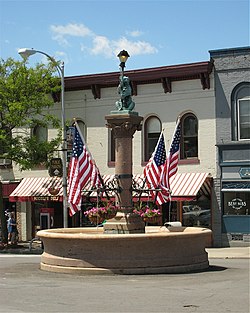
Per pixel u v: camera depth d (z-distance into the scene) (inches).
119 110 705.0
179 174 1131.9
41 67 1129.4
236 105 1101.7
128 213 692.7
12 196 1242.6
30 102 1091.3
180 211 1134.4
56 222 1249.4
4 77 1118.4
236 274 606.9
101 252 605.0
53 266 633.0
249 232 1077.8
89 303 442.0
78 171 746.2
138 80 1171.3
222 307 421.4
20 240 1290.6
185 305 429.7
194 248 641.0
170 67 1131.3
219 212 1098.1
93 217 693.9
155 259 607.5
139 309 415.8
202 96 1125.1
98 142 1221.1
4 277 600.1
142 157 1172.5
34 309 421.1
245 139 1093.1
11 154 1106.1
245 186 1080.8
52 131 1267.2
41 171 1278.3
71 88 1240.8
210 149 1113.4
